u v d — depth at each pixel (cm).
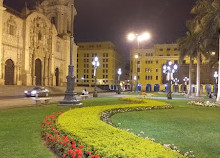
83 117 971
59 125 780
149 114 1385
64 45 6744
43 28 5741
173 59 8388
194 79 8088
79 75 10588
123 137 611
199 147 657
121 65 12281
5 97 3184
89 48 10644
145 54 9069
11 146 640
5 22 4500
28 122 1027
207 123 1079
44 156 560
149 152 464
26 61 5050
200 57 4053
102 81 10325
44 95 3638
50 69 6016
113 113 1378
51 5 6806
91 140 568
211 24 2433
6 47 4519
